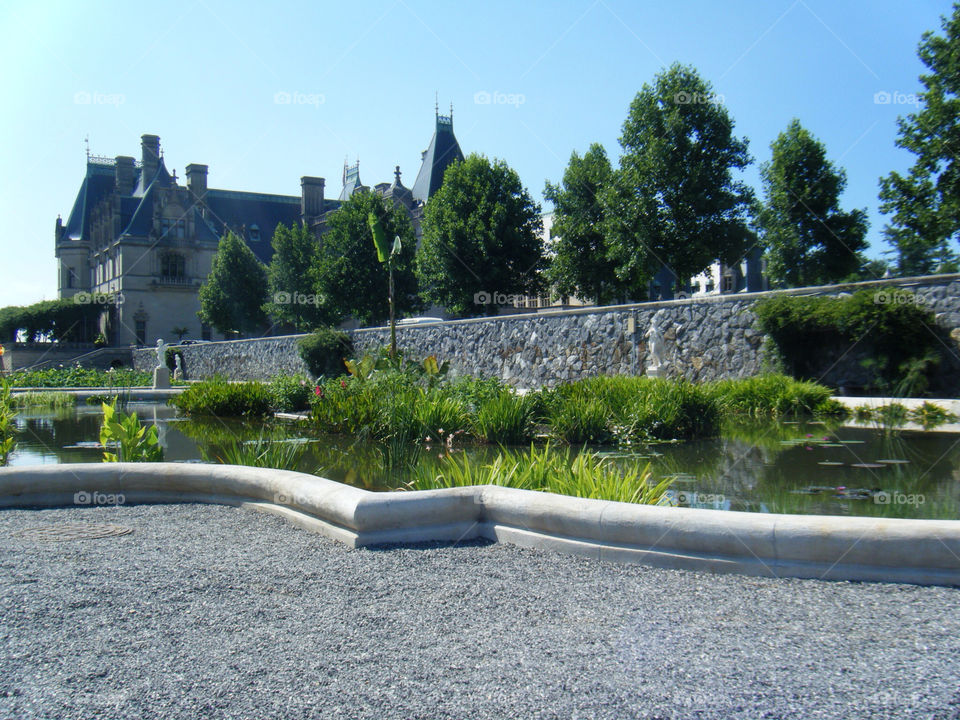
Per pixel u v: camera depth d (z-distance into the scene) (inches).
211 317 2315.5
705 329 631.2
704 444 361.4
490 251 1375.5
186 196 2829.7
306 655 104.0
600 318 720.3
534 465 209.6
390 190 2412.6
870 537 133.9
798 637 109.3
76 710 88.6
